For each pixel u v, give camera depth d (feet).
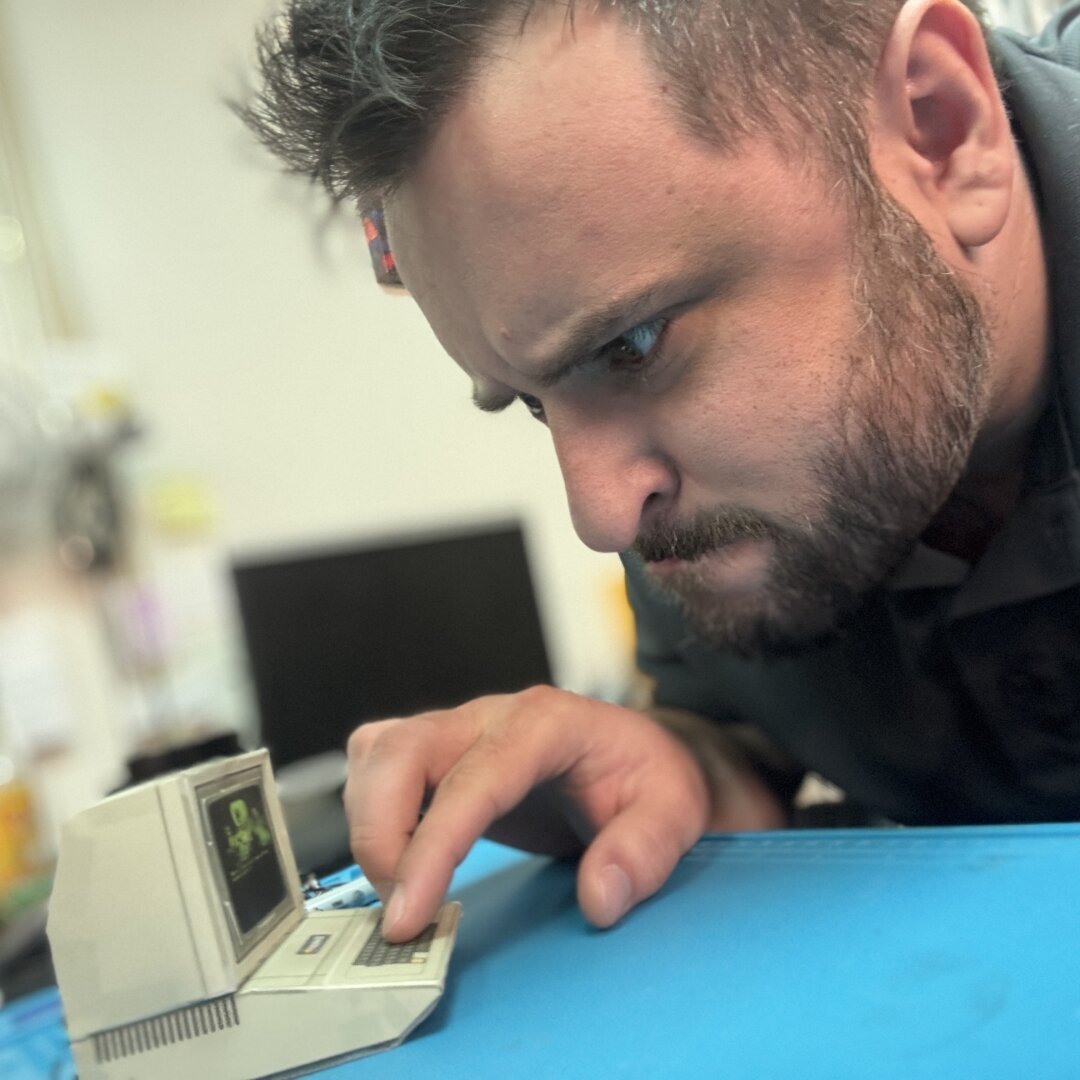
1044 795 1.98
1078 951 0.98
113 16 5.10
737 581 1.58
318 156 1.35
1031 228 1.80
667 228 1.24
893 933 1.13
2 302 4.77
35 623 4.65
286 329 5.27
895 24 1.45
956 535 1.98
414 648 4.17
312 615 3.99
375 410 5.37
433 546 4.30
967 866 1.27
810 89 1.36
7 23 4.94
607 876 1.37
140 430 4.88
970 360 1.60
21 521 4.67
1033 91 1.83
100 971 1.13
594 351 1.31
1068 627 1.80
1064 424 1.78
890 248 1.46
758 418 1.38
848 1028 0.95
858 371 1.43
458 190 1.26
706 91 1.25
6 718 4.52
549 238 1.23
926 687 1.99
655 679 2.66
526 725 1.54
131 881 1.13
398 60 1.23
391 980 1.13
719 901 1.35
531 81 1.21
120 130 5.09
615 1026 1.07
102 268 5.04
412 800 1.45
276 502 5.24
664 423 1.39
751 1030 0.99
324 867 1.99
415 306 1.72
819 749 2.23
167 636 4.91
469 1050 1.08
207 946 1.12
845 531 1.55
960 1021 0.91
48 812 4.53
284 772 3.66
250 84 1.69
